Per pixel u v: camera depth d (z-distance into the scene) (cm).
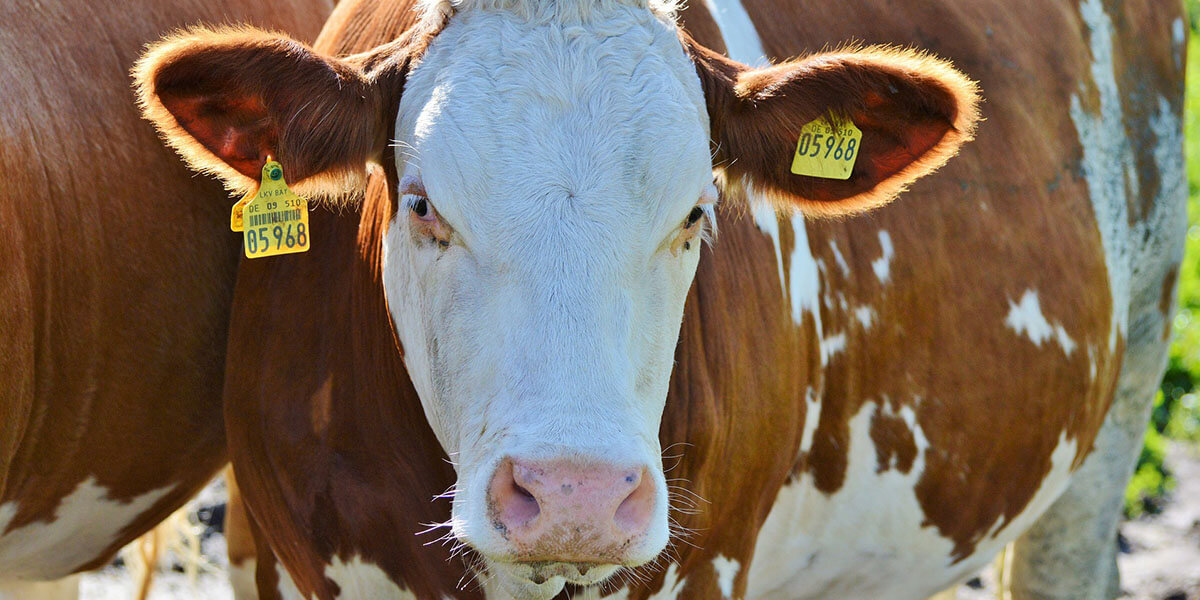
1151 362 545
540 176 277
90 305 347
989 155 441
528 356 267
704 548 359
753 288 362
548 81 287
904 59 308
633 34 299
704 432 339
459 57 293
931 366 416
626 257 277
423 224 290
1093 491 530
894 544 433
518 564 274
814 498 409
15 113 327
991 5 465
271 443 348
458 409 283
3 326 315
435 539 333
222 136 304
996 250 434
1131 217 509
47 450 351
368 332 332
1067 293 456
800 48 411
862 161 330
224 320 388
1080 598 534
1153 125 525
